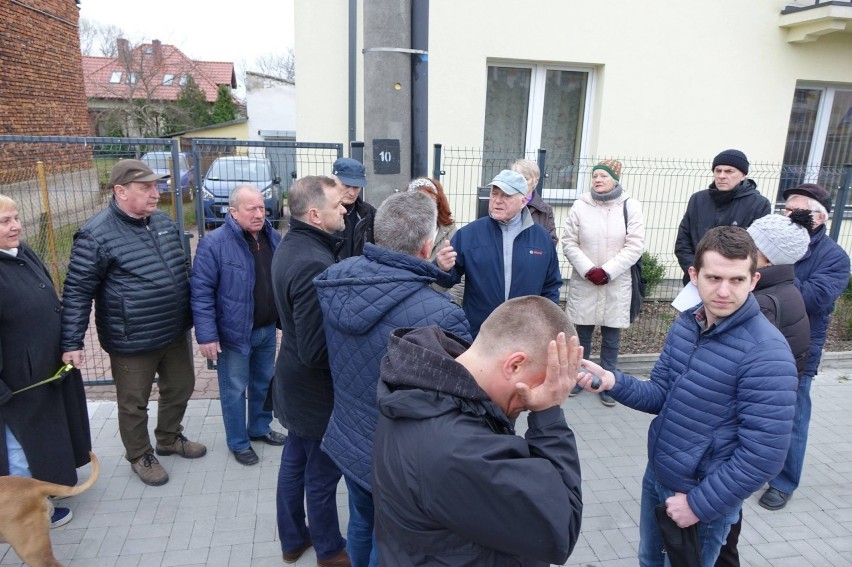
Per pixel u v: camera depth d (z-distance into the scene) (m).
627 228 4.18
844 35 6.79
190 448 3.54
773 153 7.03
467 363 1.31
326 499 2.54
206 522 2.96
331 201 2.46
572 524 1.21
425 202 2.03
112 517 2.97
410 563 1.24
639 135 6.71
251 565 2.68
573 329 1.28
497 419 1.27
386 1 3.12
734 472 1.78
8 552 2.73
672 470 1.99
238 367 3.37
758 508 3.21
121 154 4.12
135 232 3.02
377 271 1.91
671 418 1.99
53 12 11.10
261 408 3.68
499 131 6.71
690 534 1.91
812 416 4.27
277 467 3.47
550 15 6.21
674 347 2.05
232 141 4.17
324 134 6.00
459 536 1.19
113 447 3.62
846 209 6.88
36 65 10.51
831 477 3.51
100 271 2.91
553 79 6.68
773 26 6.65
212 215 5.24
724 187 3.93
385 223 2.00
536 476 1.15
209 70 36.25
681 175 6.75
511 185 3.28
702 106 6.74
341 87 5.91
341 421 2.08
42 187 4.24
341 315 1.93
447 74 6.13
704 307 1.97
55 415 2.75
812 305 2.97
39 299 2.66
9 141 3.45
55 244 4.30
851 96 7.34
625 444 3.84
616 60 6.46
